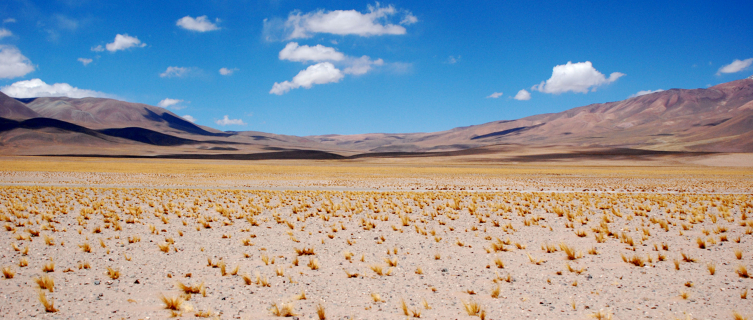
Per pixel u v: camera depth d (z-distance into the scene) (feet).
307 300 25.53
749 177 214.69
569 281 29.30
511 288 27.81
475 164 448.24
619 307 23.98
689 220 56.39
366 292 27.17
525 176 219.82
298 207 72.84
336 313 23.36
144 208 71.92
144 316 22.53
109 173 201.67
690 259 34.37
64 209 63.87
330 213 66.33
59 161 369.71
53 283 26.40
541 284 28.63
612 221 57.67
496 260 33.45
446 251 39.42
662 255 34.86
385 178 191.31
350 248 40.81
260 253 38.19
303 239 45.16
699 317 22.30
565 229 51.88
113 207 72.79
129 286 27.81
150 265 33.30
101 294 26.00
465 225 55.42
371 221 57.72
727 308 23.52
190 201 85.20
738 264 32.81
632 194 108.17
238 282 29.07
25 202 76.95
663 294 26.13
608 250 39.29
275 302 25.07
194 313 22.99
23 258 33.60
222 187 132.26
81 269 31.68
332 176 203.92
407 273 31.78
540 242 43.60
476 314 23.00
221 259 35.70
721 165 424.05
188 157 645.10
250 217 58.44
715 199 91.40
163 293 26.43
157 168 260.83
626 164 460.55
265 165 349.00
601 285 28.19
